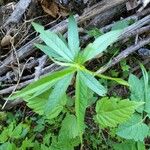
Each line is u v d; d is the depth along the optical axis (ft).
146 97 1.13
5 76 1.31
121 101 0.98
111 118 0.98
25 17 1.34
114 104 0.98
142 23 1.25
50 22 1.35
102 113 0.99
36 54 1.32
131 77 1.14
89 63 1.31
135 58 1.32
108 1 1.26
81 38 1.28
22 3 1.30
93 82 0.82
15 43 1.34
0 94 1.28
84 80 0.82
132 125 1.10
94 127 1.30
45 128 1.27
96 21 1.30
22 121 1.29
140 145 1.13
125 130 1.09
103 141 1.28
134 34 1.26
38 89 0.80
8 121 1.28
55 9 1.34
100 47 0.82
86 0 1.33
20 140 1.24
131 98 1.12
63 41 0.92
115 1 1.26
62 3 1.33
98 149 1.28
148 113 1.11
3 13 1.36
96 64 1.32
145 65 1.34
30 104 1.01
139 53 1.32
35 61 1.29
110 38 0.82
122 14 1.34
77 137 1.10
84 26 1.30
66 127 1.08
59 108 1.03
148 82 1.23
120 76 1.32
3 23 1.35
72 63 0.83
